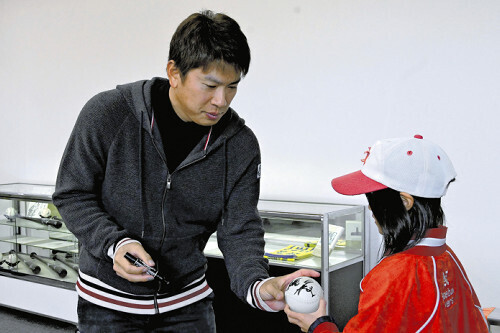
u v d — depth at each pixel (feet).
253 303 4.82
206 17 4.32
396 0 9.87
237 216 5.29
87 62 13.99
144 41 13.01
